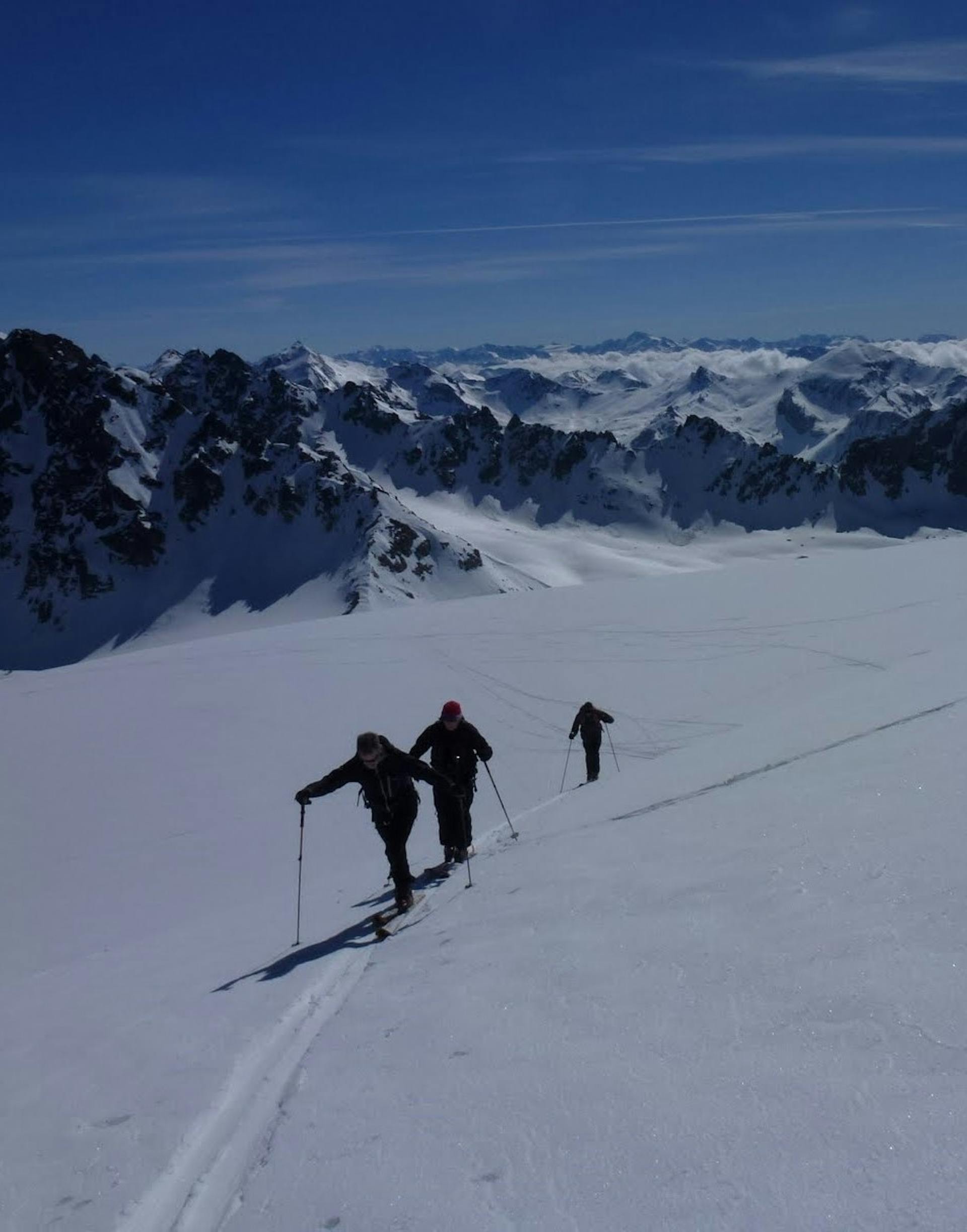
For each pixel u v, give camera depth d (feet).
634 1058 14.82
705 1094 13.25
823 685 100.83
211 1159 15.70
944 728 35.65
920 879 18.67
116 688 145.07
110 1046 22.65
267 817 77.97
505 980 19.90
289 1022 21.49
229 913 46.03
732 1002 15.80
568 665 127.03
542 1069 15.37
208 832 75.41
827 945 16.92
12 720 127.65
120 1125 17.71
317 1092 16.98
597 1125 13.19
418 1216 12.24
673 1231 10.58
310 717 114.62
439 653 143.64
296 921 36.78
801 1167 11.05
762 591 167.43
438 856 45.62
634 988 17.51
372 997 21.63
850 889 19.40
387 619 185.57
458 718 38.45
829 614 139.33
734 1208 10.67
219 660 158.61
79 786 93.50
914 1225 9.59
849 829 23.88
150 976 31.01
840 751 36.45
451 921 27.14
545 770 85.15
